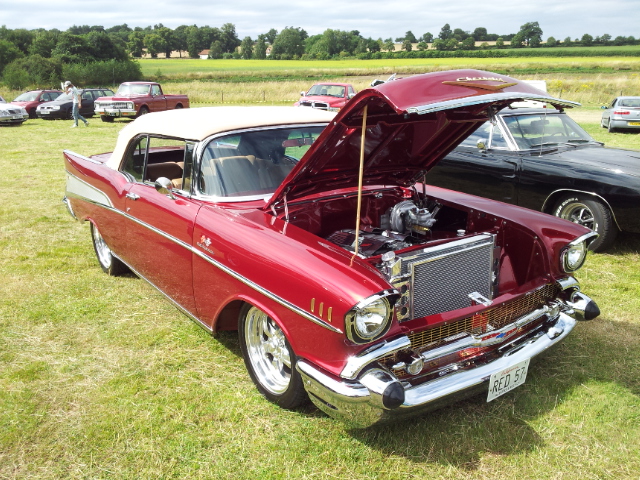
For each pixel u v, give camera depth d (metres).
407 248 2.63
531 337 2.85
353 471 2.45
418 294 2.61
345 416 2.36
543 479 2.40
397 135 3.11
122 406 2.93
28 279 4.69
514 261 3.26
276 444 2.62
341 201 3.48
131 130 4.05
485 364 2.61
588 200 5.27
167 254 3.47
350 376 2.29
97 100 19.22
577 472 2.44
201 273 3.15
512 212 3.34
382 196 3.65
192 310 3.37
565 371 3.25
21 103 20.91
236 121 3.49
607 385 3.10
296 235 2.78
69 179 4.95
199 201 3.28
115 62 45.25
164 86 36.59
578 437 2.67
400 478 2.40
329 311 2.30
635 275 4.80
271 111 3.83
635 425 2.76
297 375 2.67
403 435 2.68
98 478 2.42
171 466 2.49
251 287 2.72
